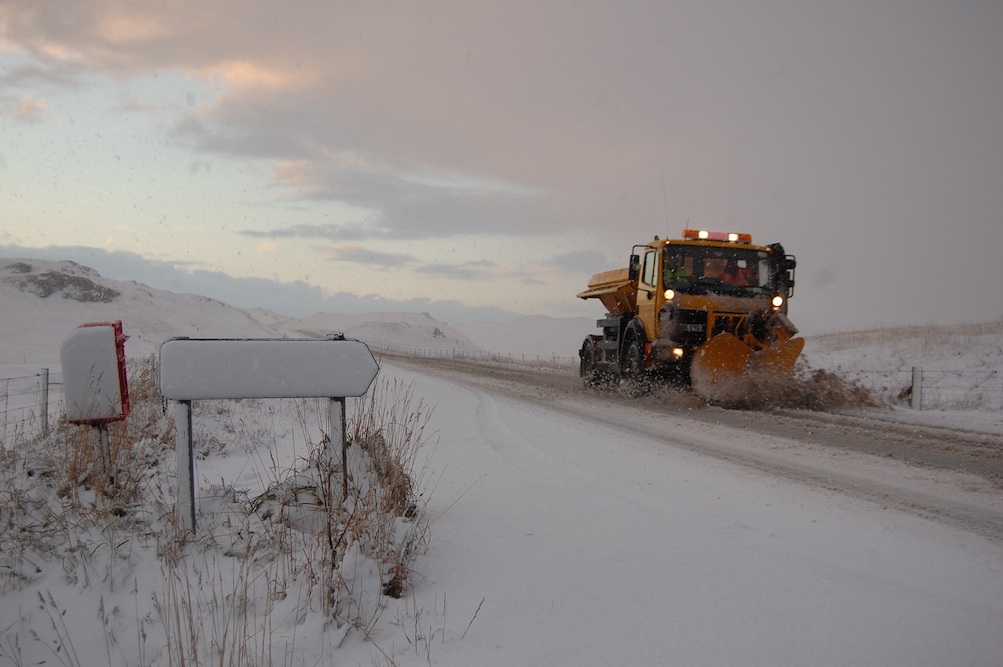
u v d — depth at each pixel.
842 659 3.34
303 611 3.74
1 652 3.56
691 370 14.68
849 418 12.48
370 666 3.32
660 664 3.29
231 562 4.45
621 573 4.45
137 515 5.02
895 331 28.48
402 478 5.59
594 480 7.14
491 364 36.34
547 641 3.53
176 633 3.65
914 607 3.95
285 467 7.21
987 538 5.24
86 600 4.04
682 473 7.51
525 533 5.30
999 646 3.49
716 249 15.73
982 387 16.39
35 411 10.92
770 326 14.82
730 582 4.29
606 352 19.09
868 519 5.72
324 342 4.74
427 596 4.13
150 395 9.34
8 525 4.73
